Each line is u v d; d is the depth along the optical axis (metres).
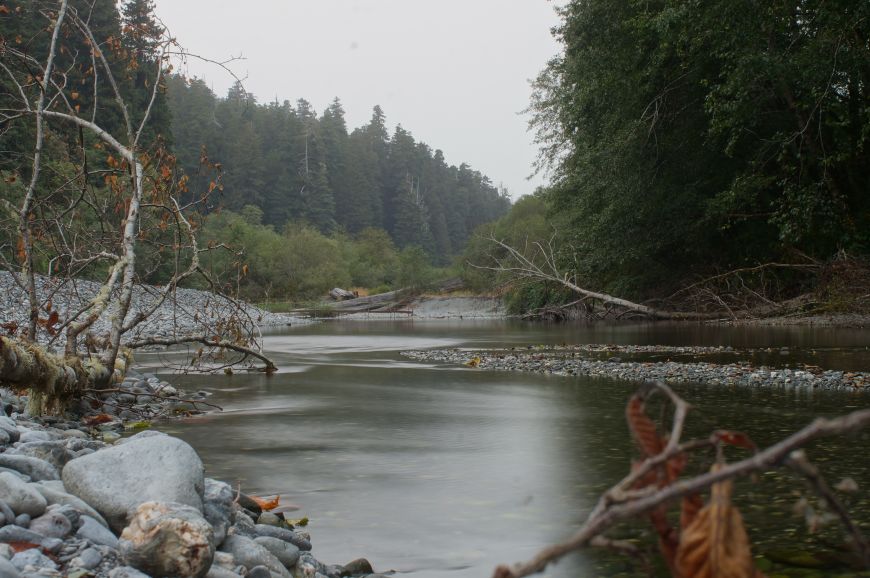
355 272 83.06
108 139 10.26
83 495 3.94
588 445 7.21
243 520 4.42
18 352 7.24
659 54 22.38
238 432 8.04
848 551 4.01
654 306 32.03
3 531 3.34
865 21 19.19
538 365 14.65
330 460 6.66
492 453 6.91
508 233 51.22
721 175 27.58
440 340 23.55
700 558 1.47
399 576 3.89
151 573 3.32
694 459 6.39
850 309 25.03
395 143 177.25
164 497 3.91
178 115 127.75
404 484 5.80
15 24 30.19
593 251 28.73
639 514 1.36
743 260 29.52
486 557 4.15
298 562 3.97
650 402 9.80
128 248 9.84
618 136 24.84
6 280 21.34
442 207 177.38
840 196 24.11
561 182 32.19
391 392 11.32
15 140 23.88
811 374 11.65
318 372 14.32
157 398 10.23
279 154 137.62
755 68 19.88
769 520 4.60
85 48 39.88
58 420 7.85
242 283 66.81
